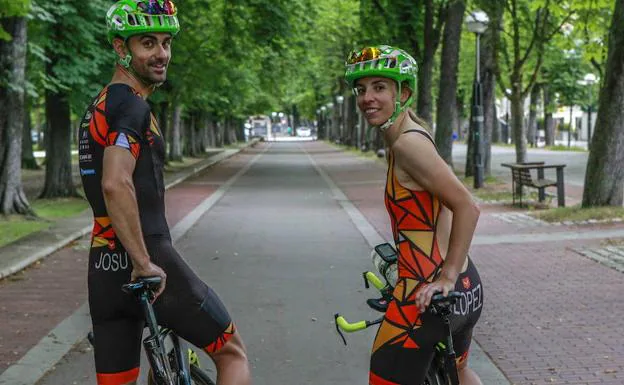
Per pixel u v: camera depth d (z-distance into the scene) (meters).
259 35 25.56
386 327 3.14
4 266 9.90
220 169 35.66
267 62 30.41
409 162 2.99
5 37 13.70
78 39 17.78
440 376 3.25
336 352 6.31
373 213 16.83
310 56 35.97
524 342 6.39
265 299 8.33
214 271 10.05
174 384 3.31
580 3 17.80
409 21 24.92
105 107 3.18
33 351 6.27
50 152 21.20
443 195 2.96
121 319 3.33
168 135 38.72
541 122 80.88
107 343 3.31
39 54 16.36
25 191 24.47
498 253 10.91
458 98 67.75
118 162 3.09
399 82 3.07
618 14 14.16
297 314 7.63
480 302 3.21
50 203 19.86
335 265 10.44
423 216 3.06
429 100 25.69
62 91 18.83
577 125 76.06
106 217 3.23
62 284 9.23
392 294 3.27
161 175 3.31
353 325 3.29
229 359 3.52
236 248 12.05
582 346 6.23
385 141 3.15
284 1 25.75
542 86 54.38
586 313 7.33
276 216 16.48
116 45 3.27
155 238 3.25
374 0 25.08
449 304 2.97
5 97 15.88
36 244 11.90
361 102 3.12
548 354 6.04
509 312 7.44
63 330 6.96
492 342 6.41
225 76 31.00
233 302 8.19
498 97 66.62
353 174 31.19
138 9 3.20
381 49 3.05
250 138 96.75
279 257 11.15
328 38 41.62
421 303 2.97
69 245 12.39
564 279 8.98
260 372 5.81
